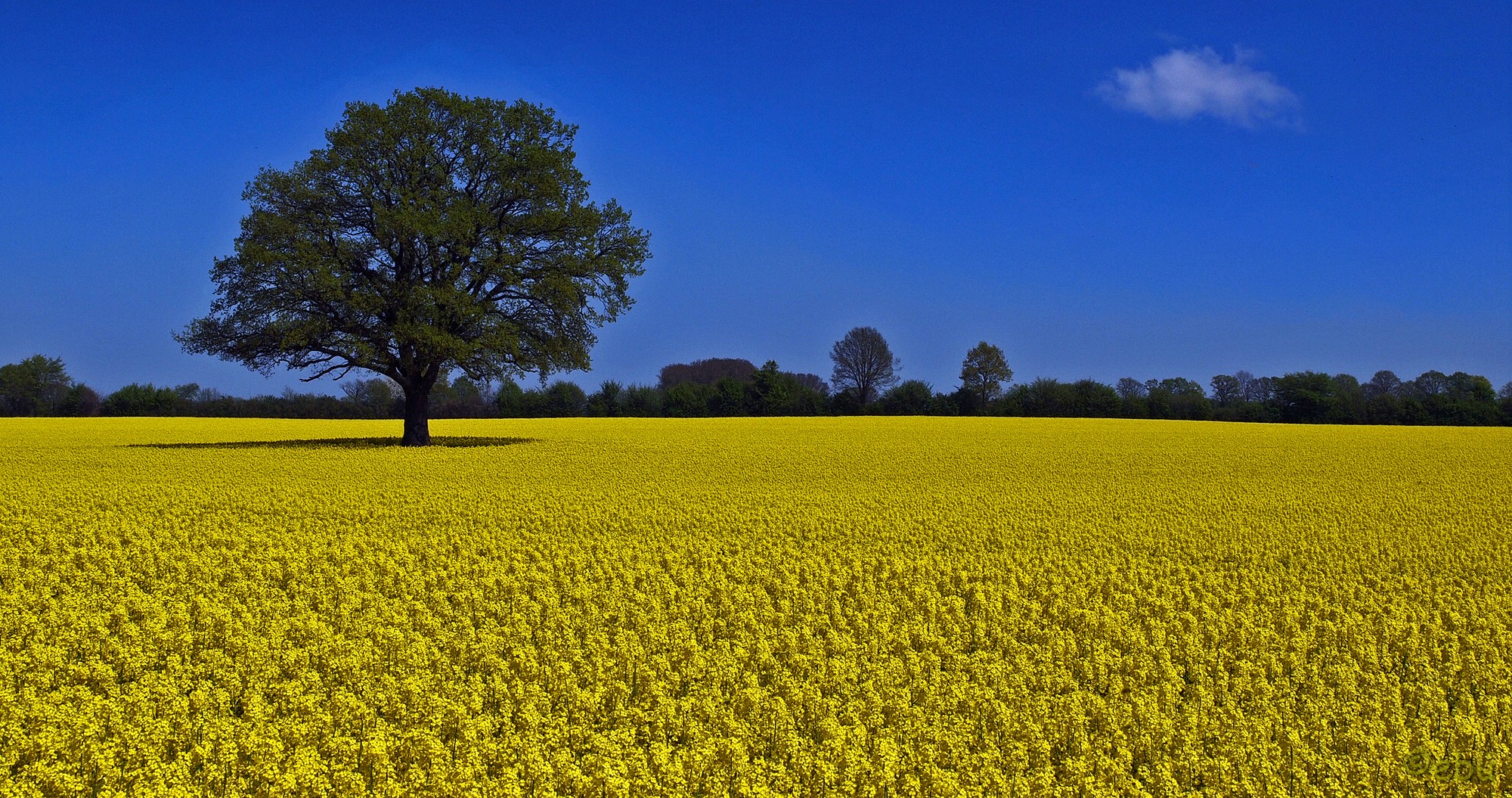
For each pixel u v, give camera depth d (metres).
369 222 40.50
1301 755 8.30
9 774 7.79
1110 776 8.13
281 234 37.97
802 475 32.44
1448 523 21.95
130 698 9.09
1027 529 21.02
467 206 40.34
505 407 90.06
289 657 10.41
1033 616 13.23
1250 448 45.22
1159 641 11.83
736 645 11.27
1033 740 8.64
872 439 50.06
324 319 38.47
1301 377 90.50
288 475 30.25
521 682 9.74
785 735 8.77
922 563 17.19
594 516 21.92
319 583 14.87
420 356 41.34
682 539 19.45
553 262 41.88
